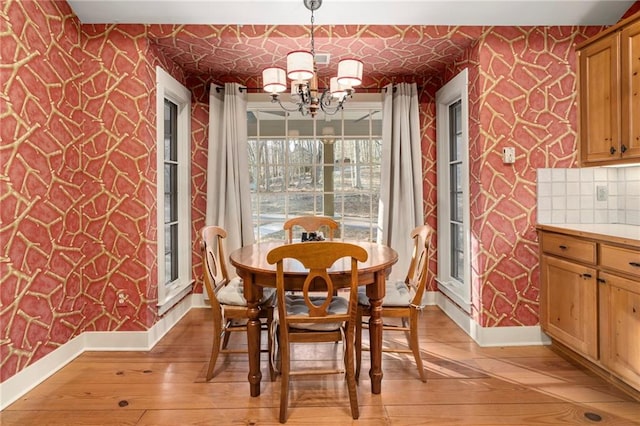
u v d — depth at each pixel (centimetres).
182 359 262
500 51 281
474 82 290
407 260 359
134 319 279
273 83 224
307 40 286
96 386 225
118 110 276
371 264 210
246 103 371
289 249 183
